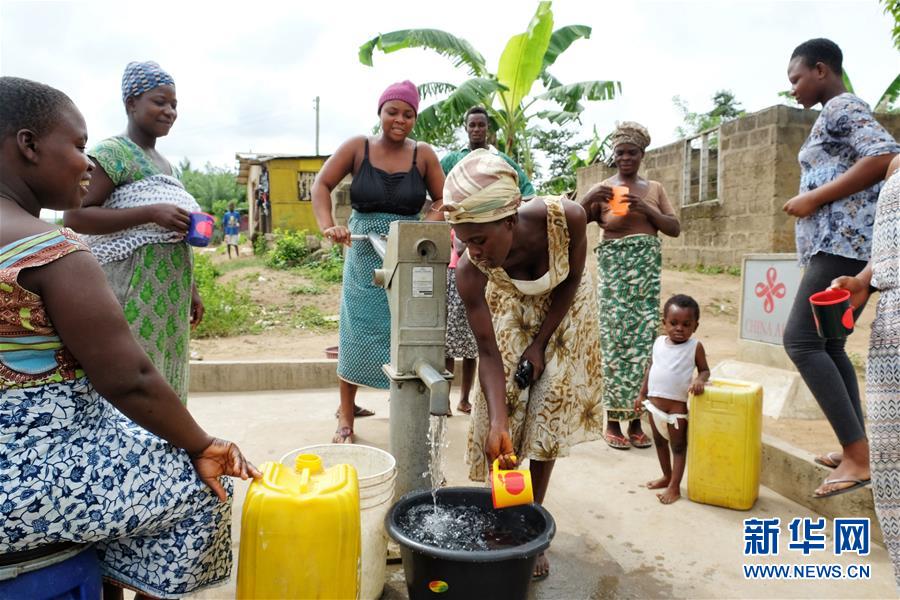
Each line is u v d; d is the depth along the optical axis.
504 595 1.85
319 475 1.79
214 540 1.64
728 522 2.95
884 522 2.10
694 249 11.71
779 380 4.35
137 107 2.62
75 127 1.47
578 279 2.33
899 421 2.04
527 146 10.84
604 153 15.34
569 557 2.55
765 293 4.67
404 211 3.51
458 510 2.21
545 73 10.72
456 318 4.27
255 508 1.64
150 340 2.57
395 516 2.04
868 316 7.79
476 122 4.45
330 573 1.65
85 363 1.38
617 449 3.91
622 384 3.86
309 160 20.09
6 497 1.33
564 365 2.38
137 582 1.59
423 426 2.47
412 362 2.43
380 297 3.45
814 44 3.01
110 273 2.51
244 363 5.29
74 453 1.42
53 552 1.44
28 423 1.38
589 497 3.21
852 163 2.87
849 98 2.84
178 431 1.51
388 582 2.33
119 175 2.49
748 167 10.52
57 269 1.34
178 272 2.65
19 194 1.43
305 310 9.27
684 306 3.22
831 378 2.79
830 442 3.62
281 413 4.57
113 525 1.44
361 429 4.11
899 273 2.03
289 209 20.19
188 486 1.56
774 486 3.30
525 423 2.44
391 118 3.36
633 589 2.37
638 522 2.94
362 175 3.46
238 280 11.40
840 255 2.81
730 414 3.02
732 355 6.33
